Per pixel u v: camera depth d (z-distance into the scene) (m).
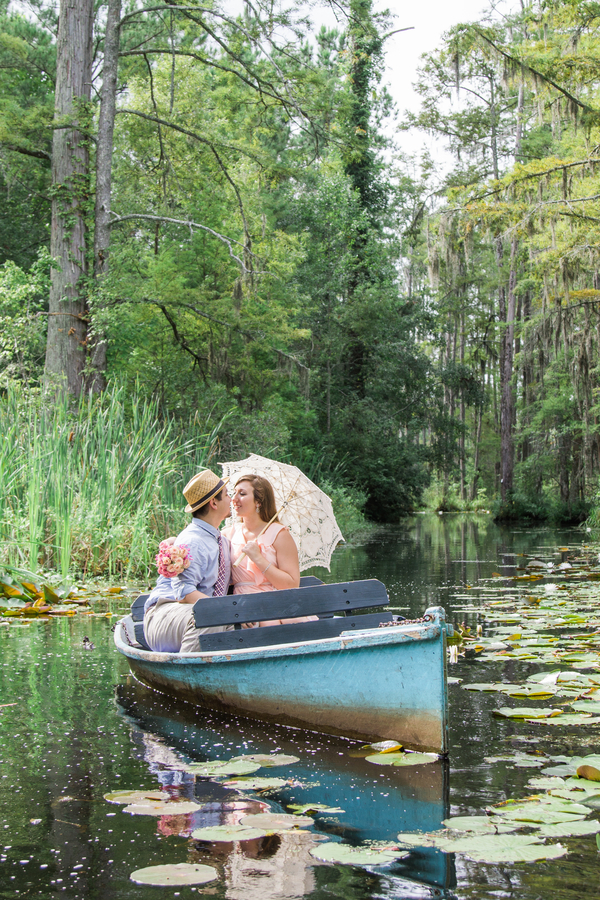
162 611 4.39
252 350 18.06
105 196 15.03
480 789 2.76
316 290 27.67
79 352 14.66
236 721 3.79
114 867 2.18
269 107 17.27
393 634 3.24
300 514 5.08
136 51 15.77
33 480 8.48
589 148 17.12
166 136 17.64
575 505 27.27
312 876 2.11
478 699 4.04
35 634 6.00
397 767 3.03
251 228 18.81
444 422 33.94
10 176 18.72
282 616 4.04
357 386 31.22
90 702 4.09
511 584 8.80
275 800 2.68
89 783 2.88
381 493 29.61
